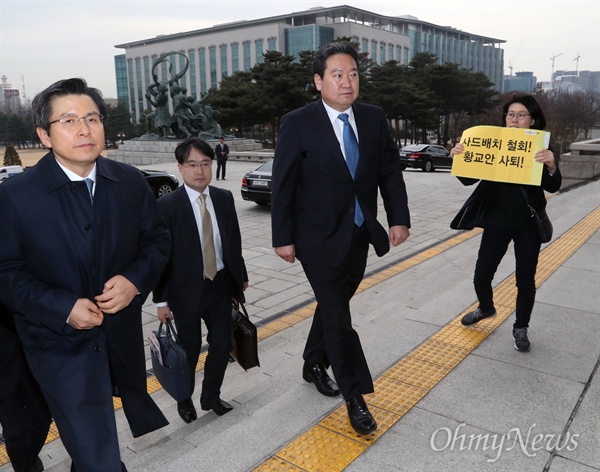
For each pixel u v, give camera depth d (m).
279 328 5.11
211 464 2.28
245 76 51.72
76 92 1.79
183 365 2.93
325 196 2.54
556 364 3.27
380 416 2.65
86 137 1.78
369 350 3.52
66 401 1.81
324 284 2.58
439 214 11.51
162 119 35.62
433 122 55.50
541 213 3.31
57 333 1.84
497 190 3.40
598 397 2.85
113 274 1.92
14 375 2.19
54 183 1.80
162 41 115.75
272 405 2.79
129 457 2.69
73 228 1.83
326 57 2.45
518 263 3.41
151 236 2.07
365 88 53.03
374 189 2.63
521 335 3.46
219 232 3.10
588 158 13.11
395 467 2.23
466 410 2.71
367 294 5.47
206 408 3.31
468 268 6.16
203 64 107.56
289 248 2.60
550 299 4.52
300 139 2.53
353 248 2.62
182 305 3.08
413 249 7.92
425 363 3.29
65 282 1.84
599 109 57.62
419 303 4.88
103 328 1.90
